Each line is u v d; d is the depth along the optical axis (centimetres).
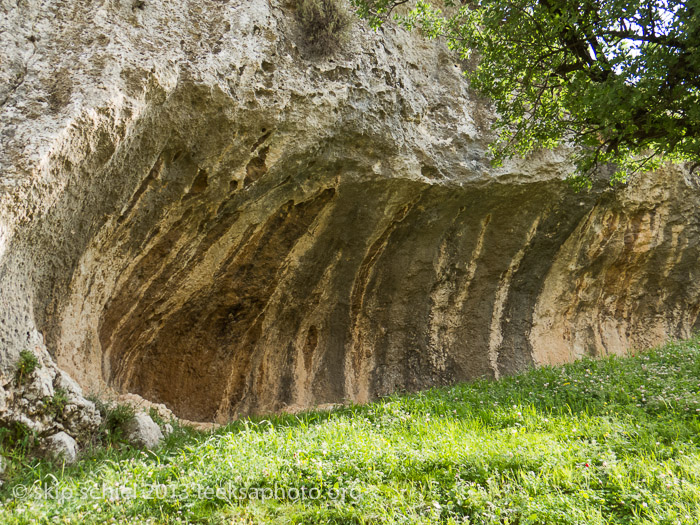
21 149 491
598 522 363
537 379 862
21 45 571
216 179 745
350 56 845
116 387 779
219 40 711
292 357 981
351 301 1016
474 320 1148
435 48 1058
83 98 543
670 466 439
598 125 842
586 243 1234
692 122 705
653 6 664
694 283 1441
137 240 723
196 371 883
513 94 1006
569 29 747
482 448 489
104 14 626
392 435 565
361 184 887
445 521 377
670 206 1320
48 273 603
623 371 837
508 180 1016
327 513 385
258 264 883
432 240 1039
